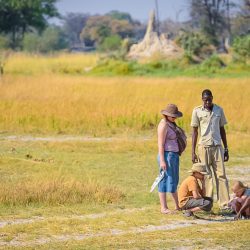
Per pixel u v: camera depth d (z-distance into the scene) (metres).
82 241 26.42
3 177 38.81
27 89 82.00
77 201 33.06
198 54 162.25
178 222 29.72
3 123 59.56
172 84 88.06
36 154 47.59
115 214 30.81
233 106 65.75
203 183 31.55
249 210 30.48
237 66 136.38
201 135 32.56
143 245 25.81
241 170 43.22
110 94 75.75
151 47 181.62
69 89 81.81
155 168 43.41
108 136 56.59
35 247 25.56
